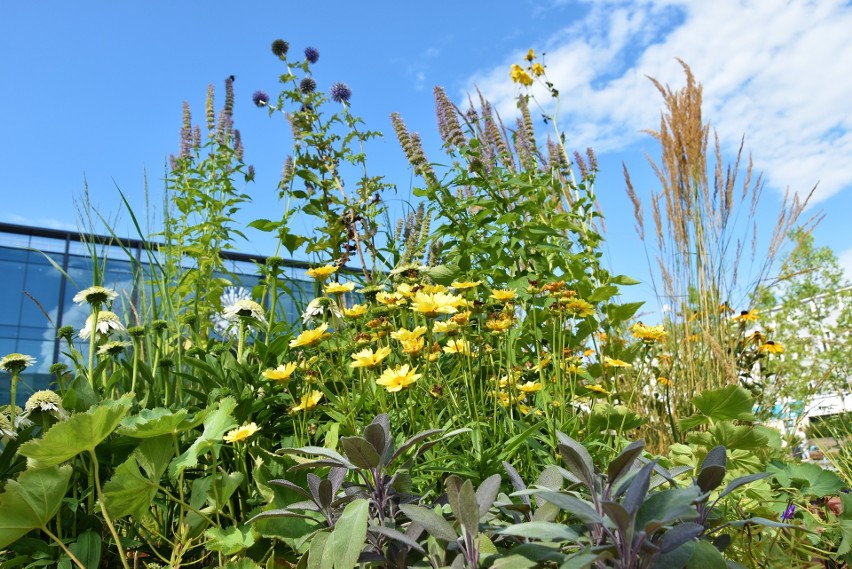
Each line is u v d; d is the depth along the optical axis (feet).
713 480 2.91
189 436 5.49
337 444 4.89
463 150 8.80
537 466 5.34
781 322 16.69
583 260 9.80
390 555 3.11
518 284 7.58
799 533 5.26
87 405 5.33
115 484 4.09
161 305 8.77
